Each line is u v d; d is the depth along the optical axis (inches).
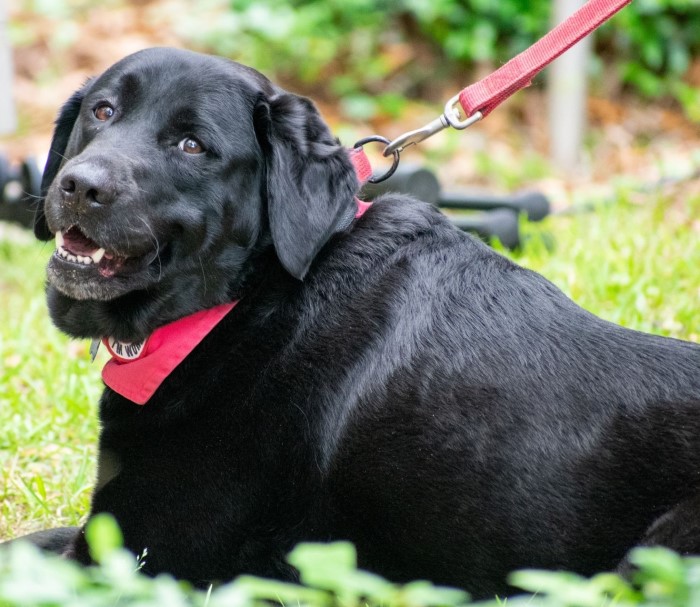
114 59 821.9
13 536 269.6
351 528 222.8
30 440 311.3
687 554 199.0
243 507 224.8
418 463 215.6
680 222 462.3
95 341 251.4
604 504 207.0
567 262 410.6
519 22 836.0
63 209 225.9
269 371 227.6
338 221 231.9
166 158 230.4
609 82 849.5
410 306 228.5
